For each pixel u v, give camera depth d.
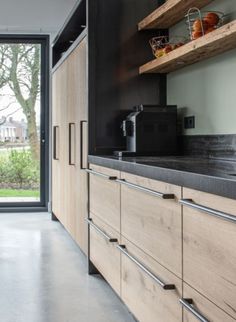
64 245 4.69
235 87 2.74
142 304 2.37
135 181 2.42
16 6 6.16
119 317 2.83
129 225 2.56
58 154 5.53
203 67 3.16
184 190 1.79
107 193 3.07
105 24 3.68
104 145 3.68
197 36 2.81
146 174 2.21
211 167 2.09
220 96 2.94
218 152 2.96
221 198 1.48
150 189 2.17
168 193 1.95
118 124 3.70
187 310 1.78
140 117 3.35
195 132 3.30
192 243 1.73
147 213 2.24
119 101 3.70
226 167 2.10
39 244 4.73
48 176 6.76
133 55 3.72
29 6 6.18
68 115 4.73
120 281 2.79
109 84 3.69
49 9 6.21
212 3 3.02
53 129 5.84
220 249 1.50
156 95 3.77
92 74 3.66
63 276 3.66
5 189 6.82
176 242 1.89
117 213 2.82
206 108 3.13
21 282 3.51
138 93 3.73
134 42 3.73
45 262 4.06
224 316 1.49
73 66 4.39
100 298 3.16
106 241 3.13
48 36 6.64
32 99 6.80
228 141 2.83
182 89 3.51
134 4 3.73
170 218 1.94
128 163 2.52
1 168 6.86
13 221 6.00
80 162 4.08
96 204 3.42
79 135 4.14
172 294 1.95
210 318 1.59
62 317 2.83
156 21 3.46
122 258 2.74
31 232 5.32
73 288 3.37
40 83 6.76
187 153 3.40
